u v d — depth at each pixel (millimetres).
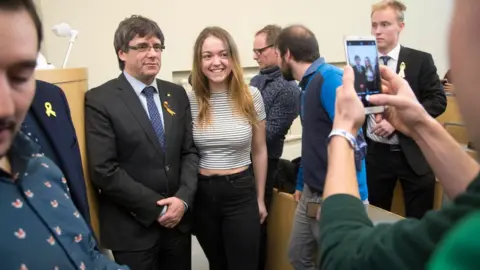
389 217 1767
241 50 3793
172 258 1939
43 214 740
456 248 305
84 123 1686
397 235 414
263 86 2490
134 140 1731
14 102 634
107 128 1701
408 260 389
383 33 2566
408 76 2555
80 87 1642
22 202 716
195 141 2047
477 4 354
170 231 1886
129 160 1757
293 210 2309
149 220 1756
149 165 1776
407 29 4969
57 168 862
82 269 784
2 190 696
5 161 727
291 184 2543
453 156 724
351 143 682
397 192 2848
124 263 1769
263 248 2510
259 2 3850
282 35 2131
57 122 1040
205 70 1990
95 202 1775
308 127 1973
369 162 2656
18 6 606
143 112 1773
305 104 1984
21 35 608
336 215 559
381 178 2652
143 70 1776
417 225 399
